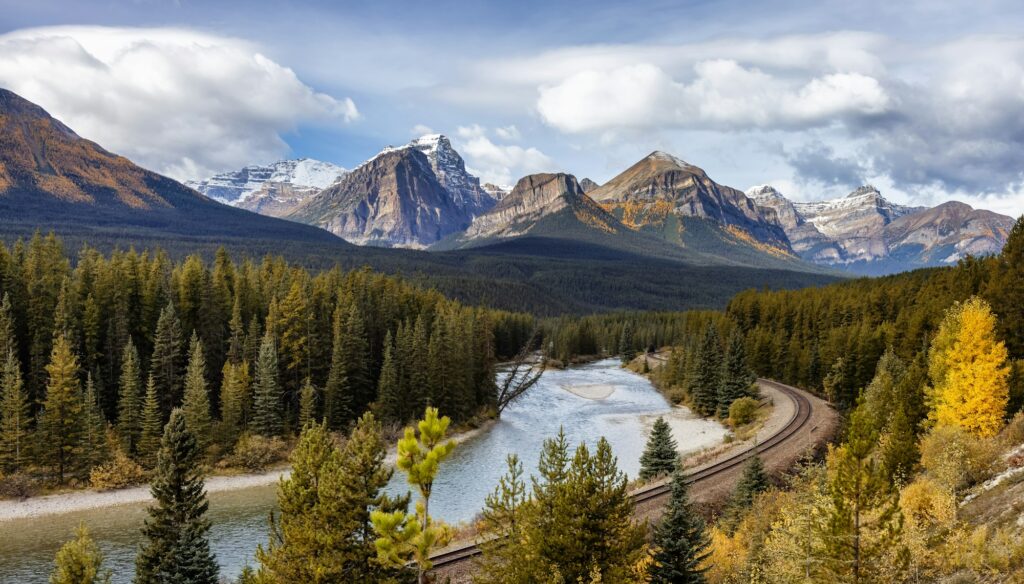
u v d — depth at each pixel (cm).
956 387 4238
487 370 10538
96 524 5222
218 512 5531
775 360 11638
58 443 6081
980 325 4269
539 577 2419
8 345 6588
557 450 2644
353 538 2575
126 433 6531
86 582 3219
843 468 2122
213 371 8144
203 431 6738
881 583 2066
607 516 2472
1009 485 2791
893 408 4841
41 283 7356
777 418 7762
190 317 8531
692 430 8962
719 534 3625
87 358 7262
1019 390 4403
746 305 14588
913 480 3656
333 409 7944
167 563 3184
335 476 2534
